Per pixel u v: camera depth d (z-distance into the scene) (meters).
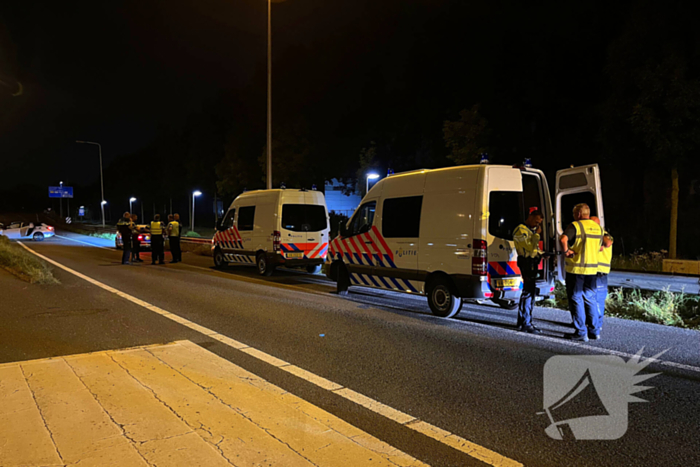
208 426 3.43
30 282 11.04
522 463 3.09
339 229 9.63
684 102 13.02
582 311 6.11
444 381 4.61
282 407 3.87
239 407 3.82
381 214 8.68
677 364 5.09
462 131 18.36
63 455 2.92
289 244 12.85
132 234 17.45
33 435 3.19
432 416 3.81
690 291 9.93
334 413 3.85
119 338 6.16
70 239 37.06
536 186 7.60
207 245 21.56
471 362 5.20
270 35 17.89
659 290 9.79
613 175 22.06
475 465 3.05
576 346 5.82
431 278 7.75
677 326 6.89
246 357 5.37
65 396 3.90
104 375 4.46
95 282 11.57
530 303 6.57
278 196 12.88
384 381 4.61
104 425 3.37
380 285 8.71
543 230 7.41
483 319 7.44
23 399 3.82
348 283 9.66
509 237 7.20
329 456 3.08
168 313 7.82
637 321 7.26
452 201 7.41
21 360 5.18
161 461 2.89
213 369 4.77
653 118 13.55
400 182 8.39
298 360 5.27
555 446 3.32
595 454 3.21
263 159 28.45
